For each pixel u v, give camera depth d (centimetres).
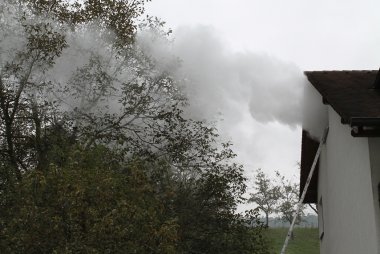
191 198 1323
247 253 1363
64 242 765
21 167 1432
